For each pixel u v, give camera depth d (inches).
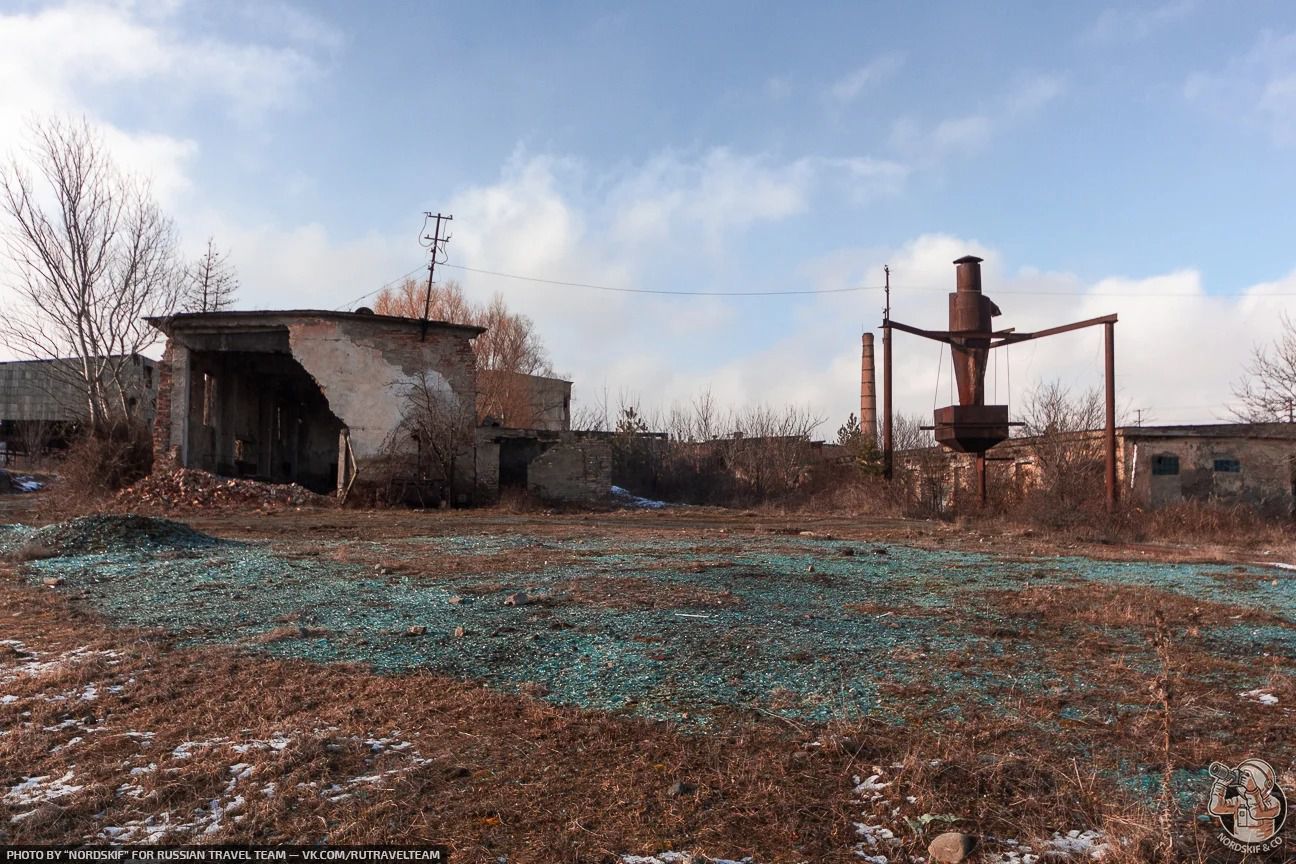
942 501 954.1
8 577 370.3
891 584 377.1
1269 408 1151.6
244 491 840.9
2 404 1585.9
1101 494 862.5
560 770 165.5
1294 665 242.5
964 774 163.0
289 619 287.1
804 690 211.6
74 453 922.7
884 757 172.1
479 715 192.9
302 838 138.9
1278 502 1043.9
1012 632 276.1
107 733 182.2
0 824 141.9
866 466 1119.0
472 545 507.5
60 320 944.9
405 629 270.5
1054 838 142.3
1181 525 775.1
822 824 147.2
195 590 343.3
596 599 318.3
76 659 236.7
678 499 1323.8
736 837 142.3
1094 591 364.8
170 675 221.1
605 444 1065.5
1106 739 182.1
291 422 1231.5
